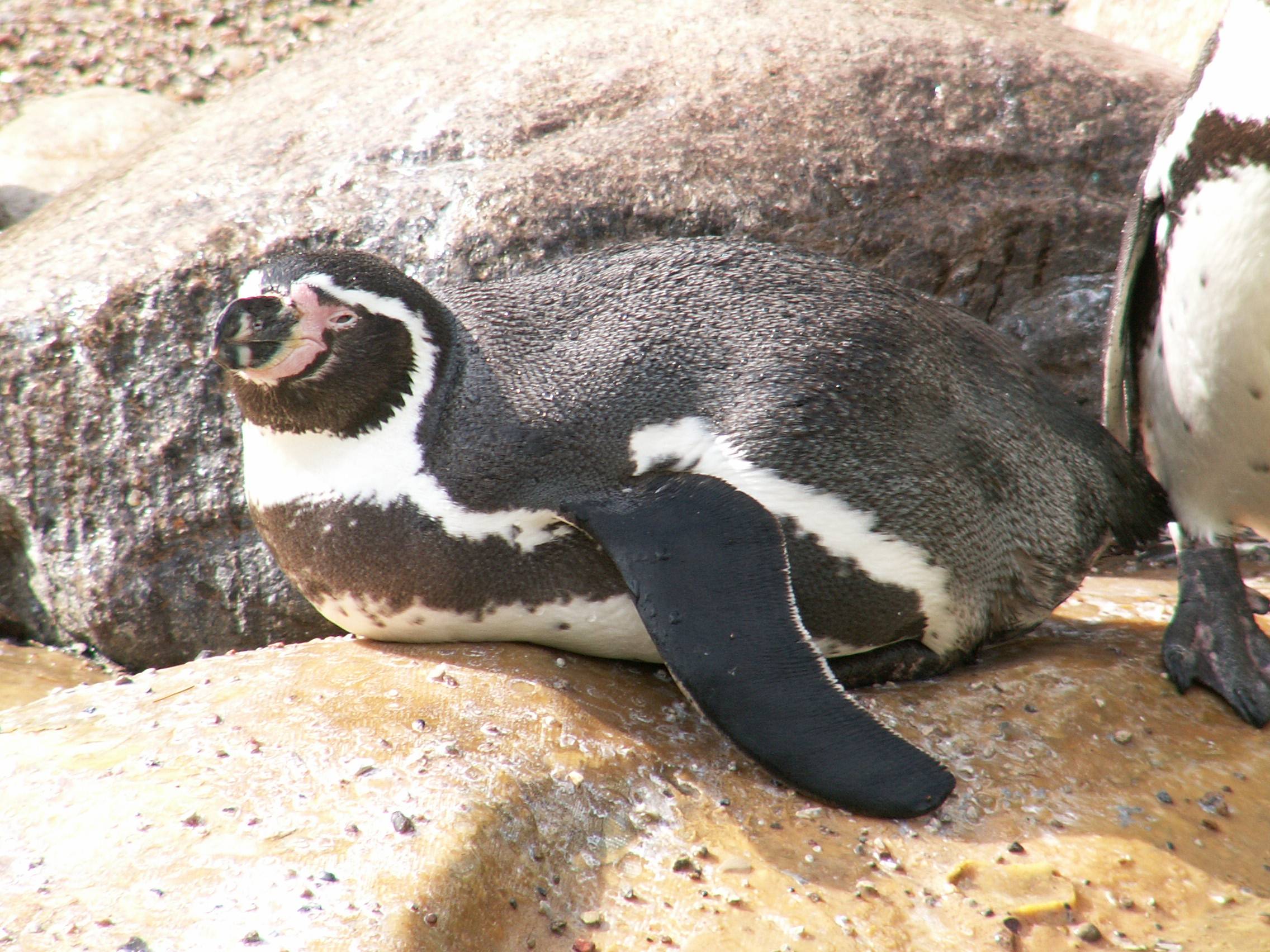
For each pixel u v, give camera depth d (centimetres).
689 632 889
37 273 1353
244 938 725
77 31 2356
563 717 945
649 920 803
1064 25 1881
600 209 1352
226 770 859
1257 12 969
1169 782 954
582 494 959
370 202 1372
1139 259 1145
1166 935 822
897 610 1002
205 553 1296
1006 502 1048
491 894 794
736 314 1026
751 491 958
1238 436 1073
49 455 1312
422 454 986
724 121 1433
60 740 913
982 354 1103
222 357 927
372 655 1038
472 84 1519
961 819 902
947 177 1445
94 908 741
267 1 2381
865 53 1500
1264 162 949
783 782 880
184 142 1593
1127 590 1305
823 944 790
